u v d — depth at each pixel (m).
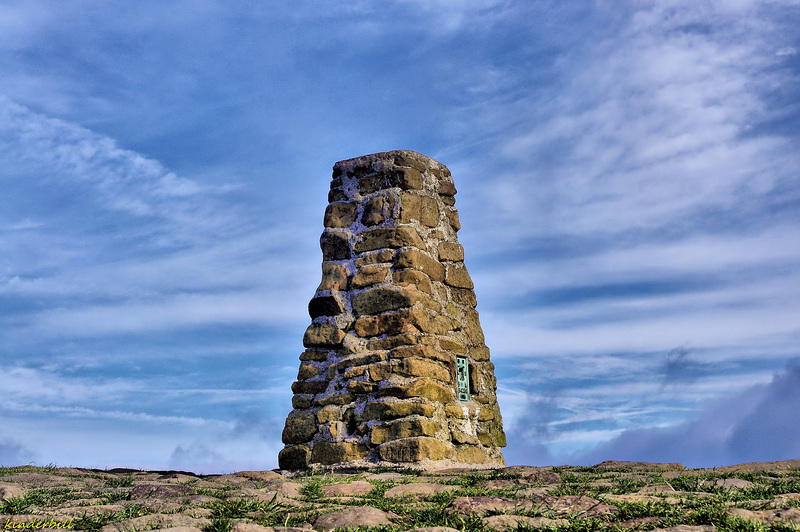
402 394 7.57
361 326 8.24
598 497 4.05
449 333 8.52
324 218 9.06
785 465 5.84
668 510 3.62
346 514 3.65
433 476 5.95
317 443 7.83
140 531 3.31
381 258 8.46
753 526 3.14
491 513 3.76
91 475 6.31
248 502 4.06
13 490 4.21
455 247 9.16
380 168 8.91
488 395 8.88
